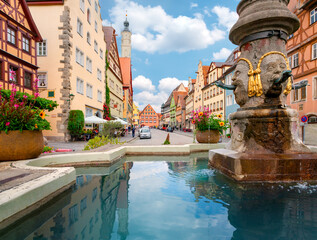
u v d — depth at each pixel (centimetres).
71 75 1806
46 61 1738
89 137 1875
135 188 362
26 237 201
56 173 365
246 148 443
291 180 375
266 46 472
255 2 486
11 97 552
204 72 4350
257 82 462
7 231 216
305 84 489
